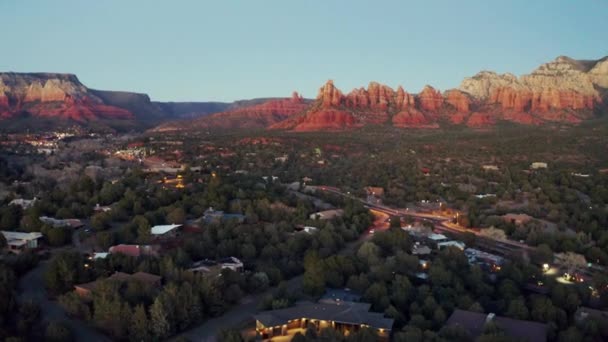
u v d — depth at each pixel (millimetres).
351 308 85500
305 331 81812
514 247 134500
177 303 84688
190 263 106562
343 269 104188
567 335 77875
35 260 106812
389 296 91750
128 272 100562
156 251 111562
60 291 93750
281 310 85562
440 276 100500
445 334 76938
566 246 126625
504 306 90438
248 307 93500
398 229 130250
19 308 84000
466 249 129750
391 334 81000
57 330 76750
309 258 108375
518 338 74500
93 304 86500
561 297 93812
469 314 83875
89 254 111250
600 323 82938
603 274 107125
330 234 127250
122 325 80625
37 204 143000
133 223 126188
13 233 119750
